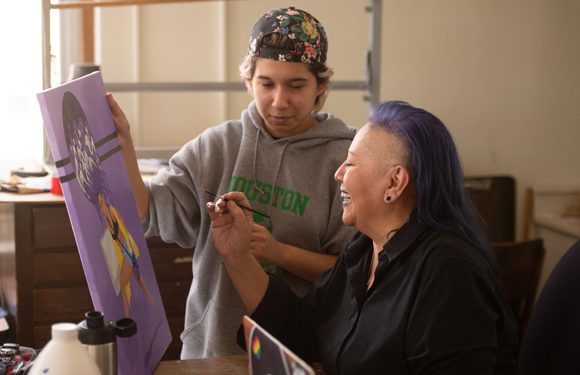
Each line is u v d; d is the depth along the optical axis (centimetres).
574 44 316
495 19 307
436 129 95
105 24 271
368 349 94
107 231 94
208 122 287
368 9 218
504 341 92
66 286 193
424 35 303
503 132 319
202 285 134
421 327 87
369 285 103
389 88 305
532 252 227
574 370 109
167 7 275
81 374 69
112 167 106
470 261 89
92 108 102
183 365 105
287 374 70
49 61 184
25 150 269
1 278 211
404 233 95
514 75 314
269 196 130
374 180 97
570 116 323
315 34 120
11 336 197
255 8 283
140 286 107
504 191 315
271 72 119
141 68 278
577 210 324
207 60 283
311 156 131
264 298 112
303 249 128
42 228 188
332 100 296
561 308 113
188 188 132
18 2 258
